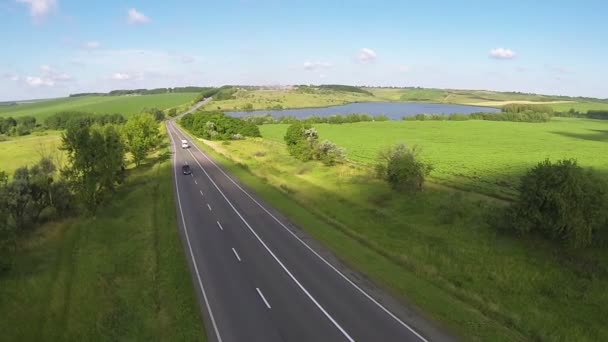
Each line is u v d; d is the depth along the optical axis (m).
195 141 116.50
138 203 47.59
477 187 55.31
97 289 25.94
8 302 25.17
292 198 48.59
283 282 26.09
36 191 42.34
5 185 39.66
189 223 39.34
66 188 45.00
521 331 21.02
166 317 21.91
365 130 151.50
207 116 126.00
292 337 19.89
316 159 76.25
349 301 23.52
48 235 37.56
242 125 124.50
